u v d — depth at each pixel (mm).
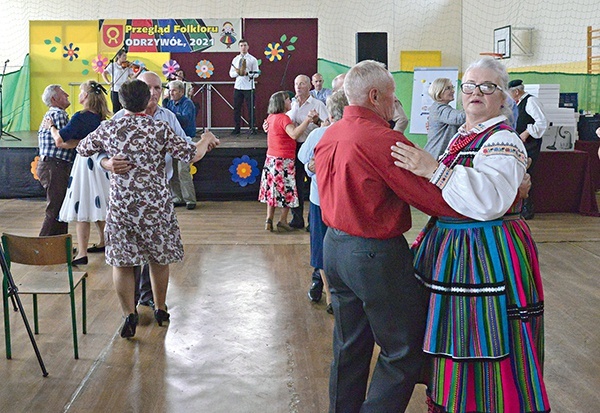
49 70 12203
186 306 4391
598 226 6934
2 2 13609
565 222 7145
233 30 12055
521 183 2131
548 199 7652
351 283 2260
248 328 4012
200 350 3670
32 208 7926
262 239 6344
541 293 2188
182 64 12133
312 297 4492
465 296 2094
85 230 5348
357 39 9148
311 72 12148
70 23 12102
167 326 4023
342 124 2287
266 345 3746
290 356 3596
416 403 3062
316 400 3088
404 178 2109
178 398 3096
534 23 11695
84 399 3076
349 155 2186
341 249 2270
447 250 2145
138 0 13789
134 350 3656
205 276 5090
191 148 3656
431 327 2145
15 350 3627
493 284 2076
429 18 13867
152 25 12062
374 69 2277
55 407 2992
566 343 3775
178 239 3809
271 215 6707
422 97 9711
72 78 12219
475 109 2152
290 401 3076
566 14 10750
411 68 13883
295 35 12062
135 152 3562
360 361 2463
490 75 2137
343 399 2477
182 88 7348
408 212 2258
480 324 2078
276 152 6559
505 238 2121
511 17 12438
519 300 2090
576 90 9938
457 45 13922
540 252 5828
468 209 2018
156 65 12109
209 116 12195
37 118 12312
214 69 12125
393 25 13898
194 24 12047
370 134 2172
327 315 4242
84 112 4949
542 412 2100
